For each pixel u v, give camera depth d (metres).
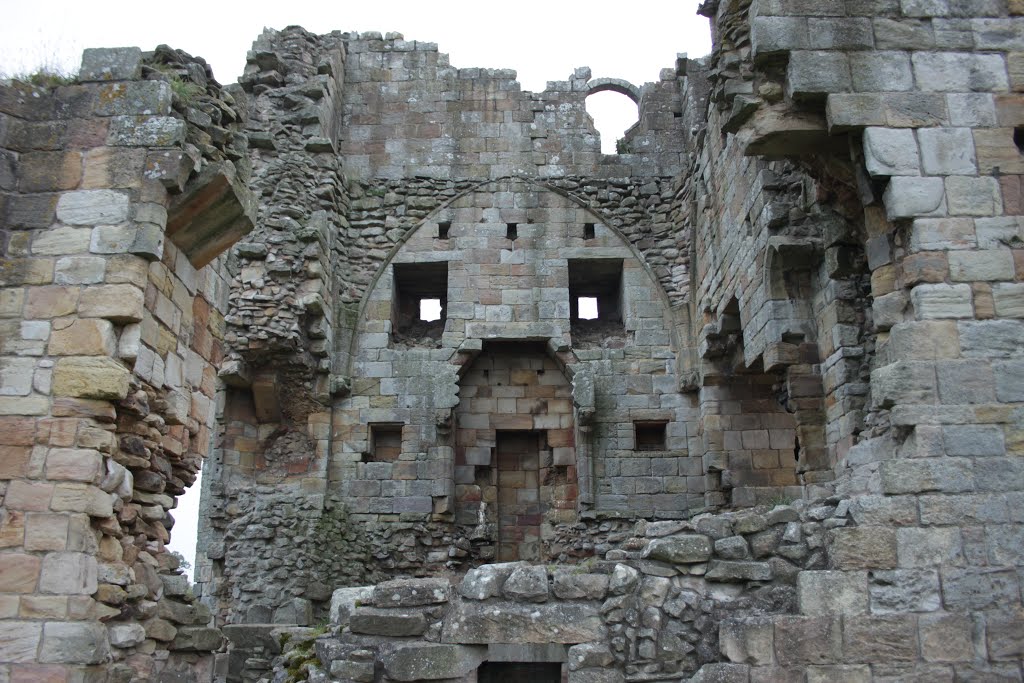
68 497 7.77
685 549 8.18
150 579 8.80
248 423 17.47
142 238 8.50
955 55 9.16
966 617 7.82
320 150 18.03
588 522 17.22
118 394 8.09
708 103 16.61
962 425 8.24
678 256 18.58
